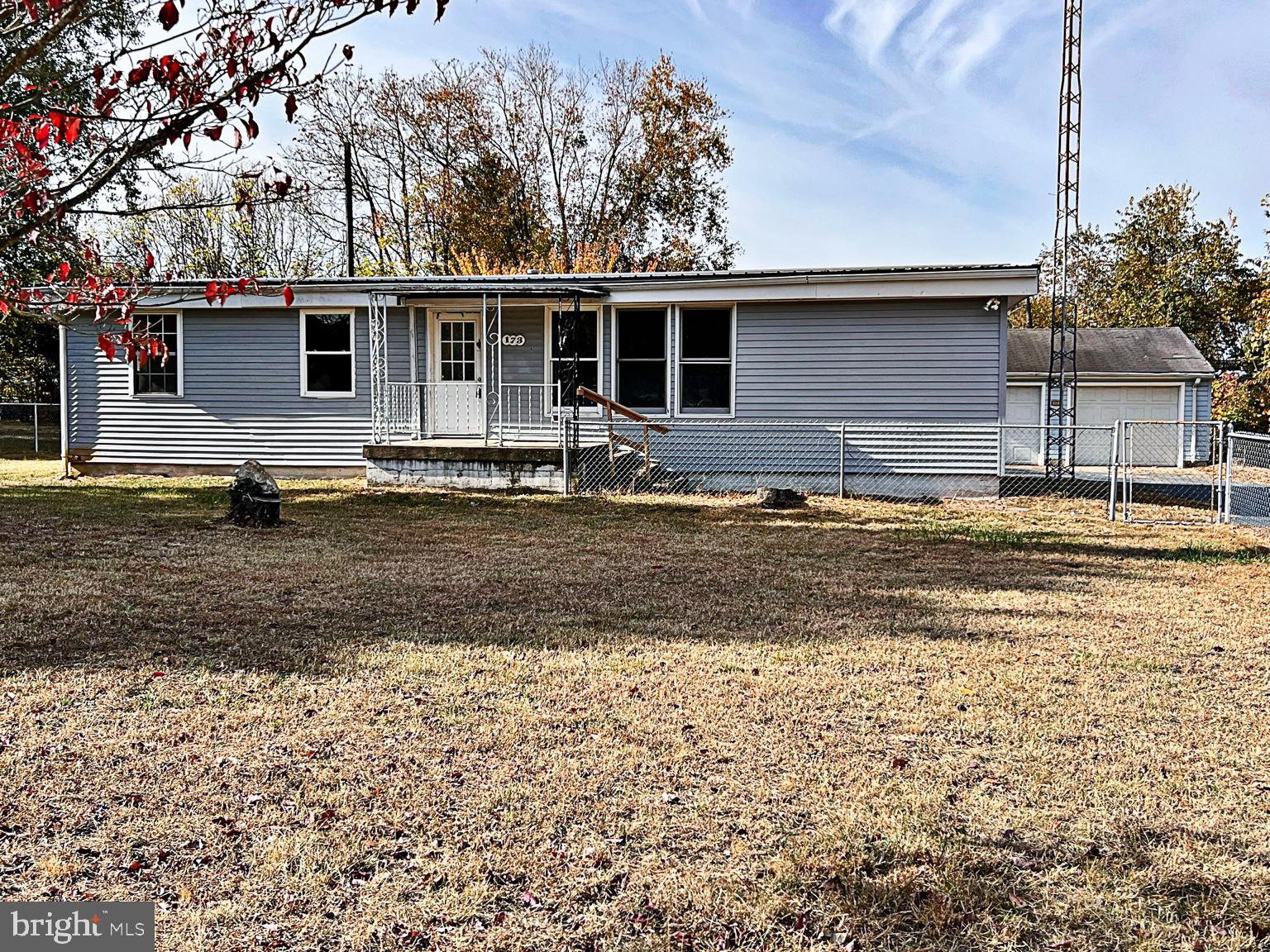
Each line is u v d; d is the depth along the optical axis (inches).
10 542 334.6
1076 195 670.5
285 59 147.9
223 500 475.8
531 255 1296.8
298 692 177.5
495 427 583.8
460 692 178.9
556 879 112.7
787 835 123.3
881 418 544.7
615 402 565.6
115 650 202.1
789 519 444.1
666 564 317.1
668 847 120.3
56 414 1296.8
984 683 187.9
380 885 111.0
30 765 141.8
